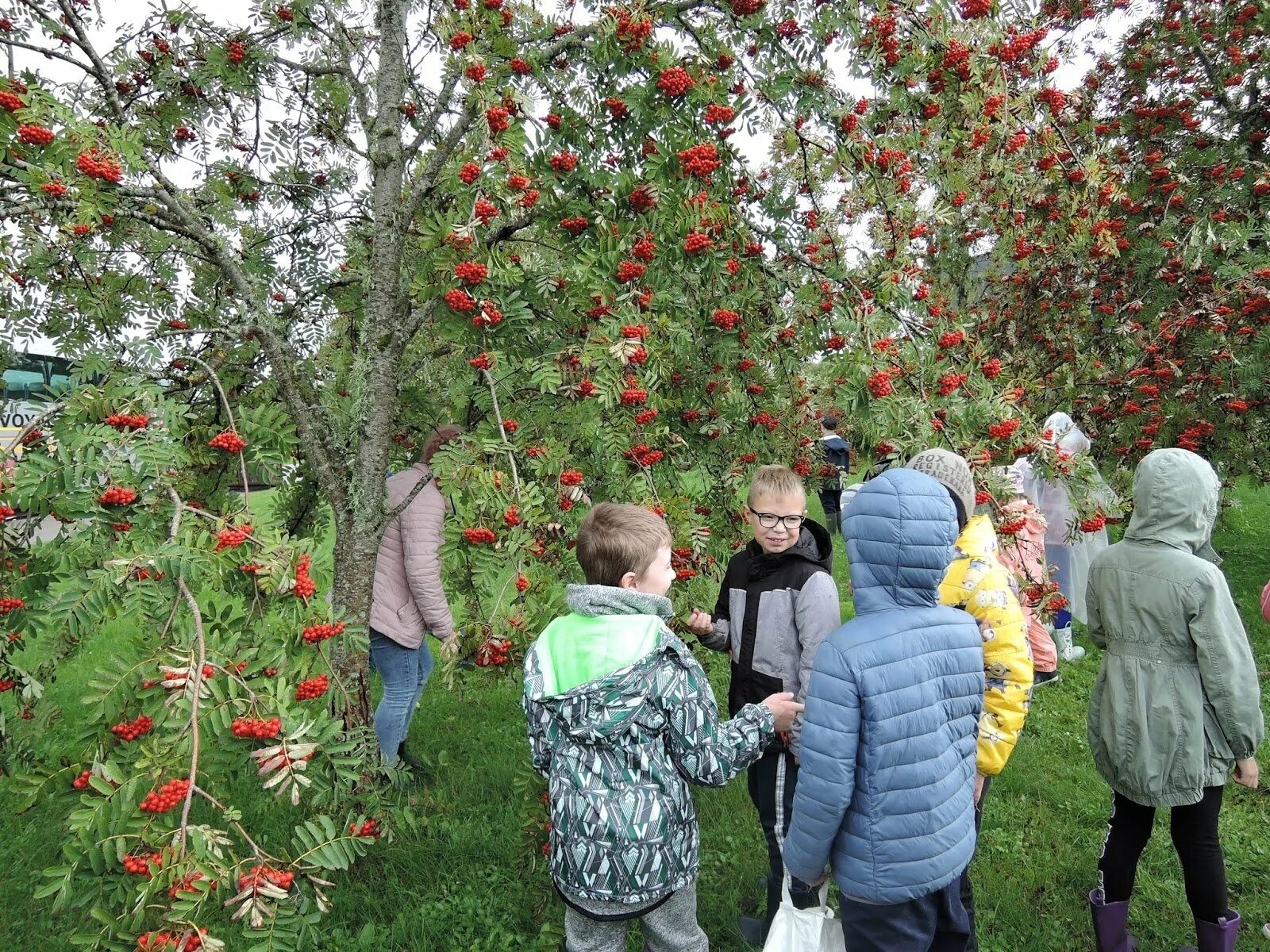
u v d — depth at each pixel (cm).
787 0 271
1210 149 514
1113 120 552
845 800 148
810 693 153
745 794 309
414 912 248
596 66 260
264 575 186
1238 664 187
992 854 271
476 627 210
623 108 248
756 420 305
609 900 151
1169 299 481
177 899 145
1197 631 189
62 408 197
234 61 308
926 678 150
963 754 158
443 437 296
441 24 241
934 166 315
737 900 244
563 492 246
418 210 314
